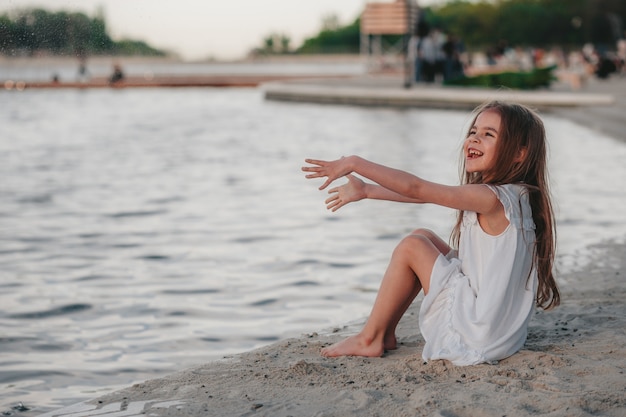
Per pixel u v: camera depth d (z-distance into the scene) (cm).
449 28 8462
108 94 3158
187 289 583
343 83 3134
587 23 6938
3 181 1084
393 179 361
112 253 690
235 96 3077
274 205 916
